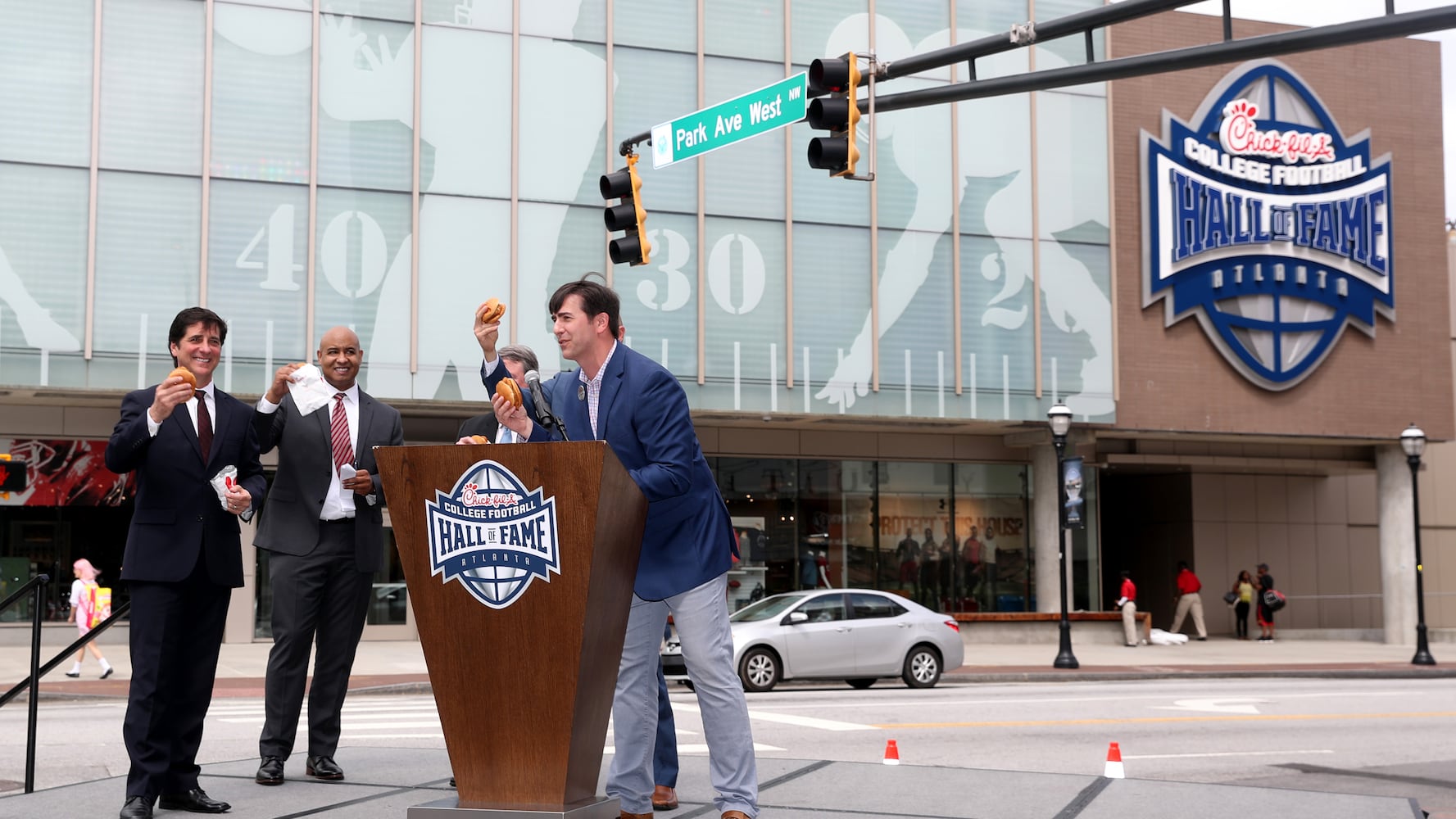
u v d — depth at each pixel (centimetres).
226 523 621
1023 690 1841
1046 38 1042
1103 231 2816
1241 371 2950
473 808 491
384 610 2736
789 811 615
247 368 2327
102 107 2298
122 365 2278
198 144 2336
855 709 1484
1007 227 2748
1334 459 3353
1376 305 3086
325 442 707
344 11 2417
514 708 490
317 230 2377
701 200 2562
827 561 2992
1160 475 3662
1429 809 816
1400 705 1550
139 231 2302
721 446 2950
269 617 2647
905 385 2661
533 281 2464
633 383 542
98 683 1844
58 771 940
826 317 2623
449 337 2419
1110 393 2800
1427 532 3734
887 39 2688
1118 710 1471
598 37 2530
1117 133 2894
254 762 769
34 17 2286
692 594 545
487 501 488
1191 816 618
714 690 546
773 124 1323
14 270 2242
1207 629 3531
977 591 3081
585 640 483
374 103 2419
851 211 2655
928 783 702
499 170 2466
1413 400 3100
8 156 2255
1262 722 1346
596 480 473
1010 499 3130
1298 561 3616
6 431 2528
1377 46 3114
